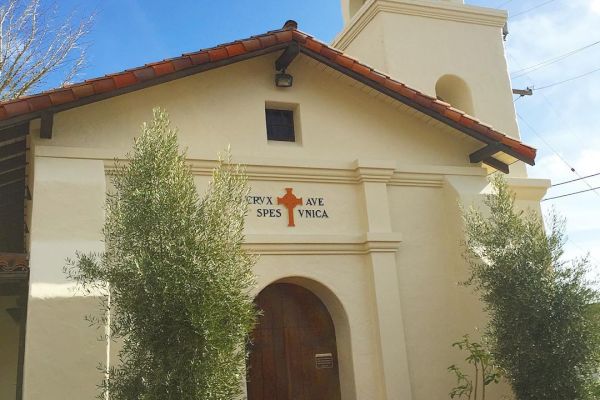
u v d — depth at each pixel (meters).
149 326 5.79
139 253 5.92
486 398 9.77
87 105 8.90
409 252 10.31
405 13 14.06
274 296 9.85
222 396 5.91
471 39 14.45
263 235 9.30
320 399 9.65
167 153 6.48
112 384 5.95
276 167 9.72
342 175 10.17
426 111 10.35
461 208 9.86
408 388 9.44
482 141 10.70
